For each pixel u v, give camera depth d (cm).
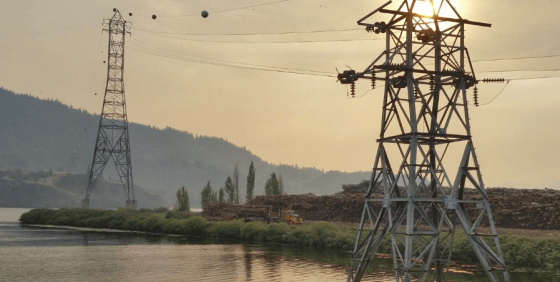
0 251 3659
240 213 5538
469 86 1923
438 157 1839
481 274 2541
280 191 9569
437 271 1991
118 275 2531
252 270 2708
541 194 3794
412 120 1759
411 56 1783
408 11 1791
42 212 7869
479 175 1762
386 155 1958
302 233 4247
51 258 3234
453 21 1862
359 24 1927
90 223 6925
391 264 2928
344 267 2834
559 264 2684
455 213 1906
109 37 9212
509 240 2988
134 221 6269
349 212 5184
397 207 1898
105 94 9219
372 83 1933
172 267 2822
